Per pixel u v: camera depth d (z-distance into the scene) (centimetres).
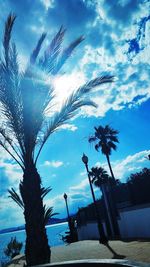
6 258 2056
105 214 2311
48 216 792
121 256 1030
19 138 837
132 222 1798
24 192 779
